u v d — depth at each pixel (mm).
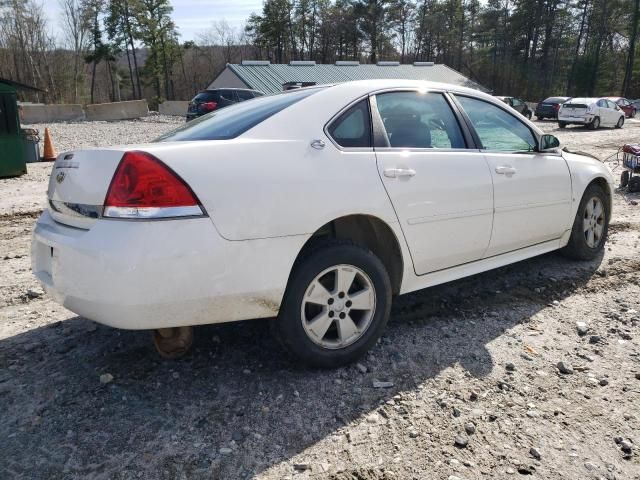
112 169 2346
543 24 63312
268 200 2514
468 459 2213
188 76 76812
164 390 2730
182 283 2322
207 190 2369
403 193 3018
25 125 27047
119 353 3123
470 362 3010
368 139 2996
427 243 3203
